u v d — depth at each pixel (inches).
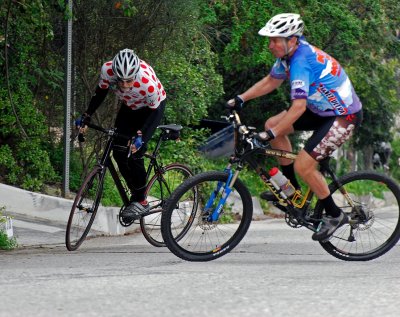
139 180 802.2
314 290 507.8
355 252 729.0
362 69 1715.1
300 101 639.8
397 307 458.6
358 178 711.7
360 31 1533.0
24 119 1078.4
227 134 1576.0
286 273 605.9
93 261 711.1
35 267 653.9
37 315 418.0
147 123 772.0
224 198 684.1
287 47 645.9
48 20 1096.2
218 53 1578.5
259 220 1454.2
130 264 681.0
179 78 1343.5
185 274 577.0
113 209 1031.6
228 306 448.8
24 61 1121.4
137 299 467.5
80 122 795.4
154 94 765.3
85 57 1138.7
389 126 2112.5
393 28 1659.7
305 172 670.5
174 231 732.7
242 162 680.4
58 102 1164.5
